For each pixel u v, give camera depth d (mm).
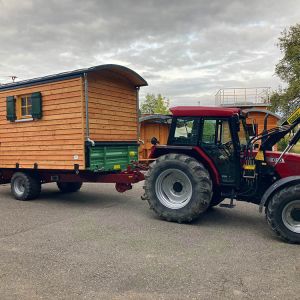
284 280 3932
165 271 4145
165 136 16469
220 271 4160
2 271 4148
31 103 8508
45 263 4391
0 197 9328
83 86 7625
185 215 6281
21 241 5289
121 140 8891
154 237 5500
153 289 3684
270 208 5395
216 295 3561
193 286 3758
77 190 10305
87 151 7676
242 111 6824
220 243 5242
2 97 9250
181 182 6512
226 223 6469
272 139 6152
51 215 7059
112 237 5488
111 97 8523
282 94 25906
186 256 4652
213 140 6500
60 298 3480
